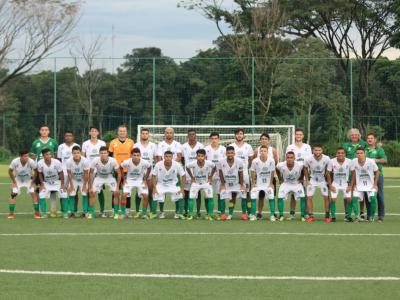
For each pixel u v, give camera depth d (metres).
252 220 15.38
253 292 8.09
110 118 34.44
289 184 15.50
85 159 15.86
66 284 8.48
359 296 7.92
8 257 10.24
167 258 10.18
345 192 15.16
